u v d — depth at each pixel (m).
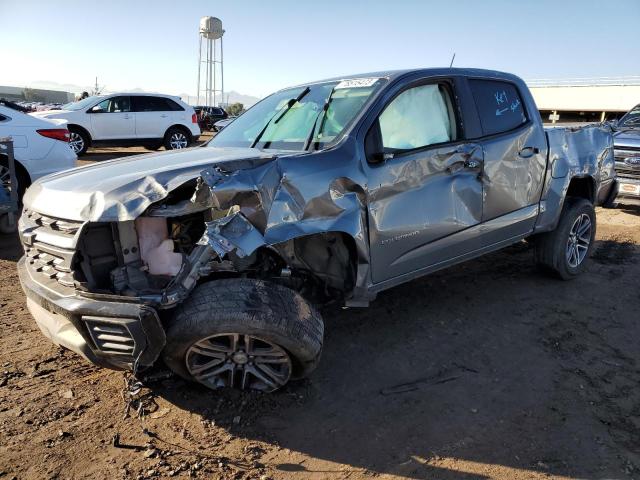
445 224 3.77
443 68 3.99
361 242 3.21
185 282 2.67
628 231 7.61
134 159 3.54
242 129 4.23
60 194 2.88
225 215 2.85
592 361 3.64
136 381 3.14
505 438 2.78
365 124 3.36
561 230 4.95
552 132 4.83
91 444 2.68
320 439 2.77
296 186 2.94
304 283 3.37
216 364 2.95
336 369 3.47
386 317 4.30
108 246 2.80
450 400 3.13
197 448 2.68
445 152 3.72
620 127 9.48
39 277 3.00
